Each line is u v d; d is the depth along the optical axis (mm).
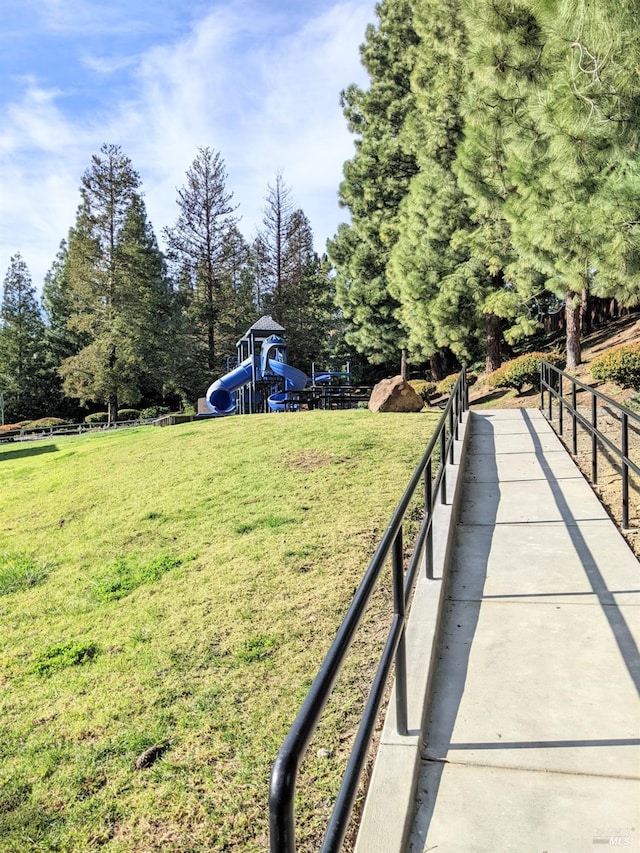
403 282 22047
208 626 4801
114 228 44062
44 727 3859
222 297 48531
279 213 50031
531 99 7555
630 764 2701
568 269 8953
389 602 4695
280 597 5086
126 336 44406
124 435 17469
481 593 4477
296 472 8828
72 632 5180
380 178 29531
